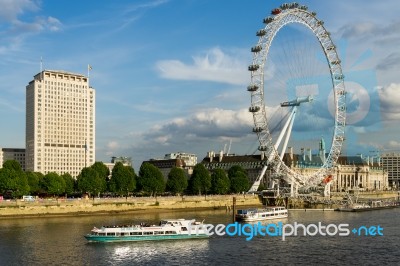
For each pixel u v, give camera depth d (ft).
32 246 407.03
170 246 413.39
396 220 602.03
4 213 609.42
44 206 636.07
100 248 402.11
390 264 347.15
